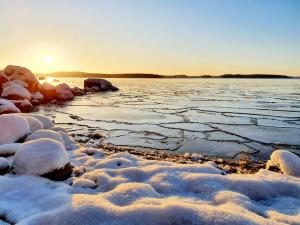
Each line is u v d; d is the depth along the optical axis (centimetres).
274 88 4572
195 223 276
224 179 407
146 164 523
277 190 394
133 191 353
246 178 408
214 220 273
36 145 458
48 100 2173
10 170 449
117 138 932
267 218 310
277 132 1052
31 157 434
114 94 3088
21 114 834
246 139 937
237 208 319
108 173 454
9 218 308
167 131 1053
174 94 3125
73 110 1645
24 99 1652
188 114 1513
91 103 2078
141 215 283
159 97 2694
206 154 759
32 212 315
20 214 312
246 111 1653
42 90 2220
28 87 2116
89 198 318
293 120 1330
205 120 1316
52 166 429
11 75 2172
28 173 425
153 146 834
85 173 456
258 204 358
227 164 662
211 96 2839
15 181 395
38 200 346
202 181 404
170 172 455
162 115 1467
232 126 1166
